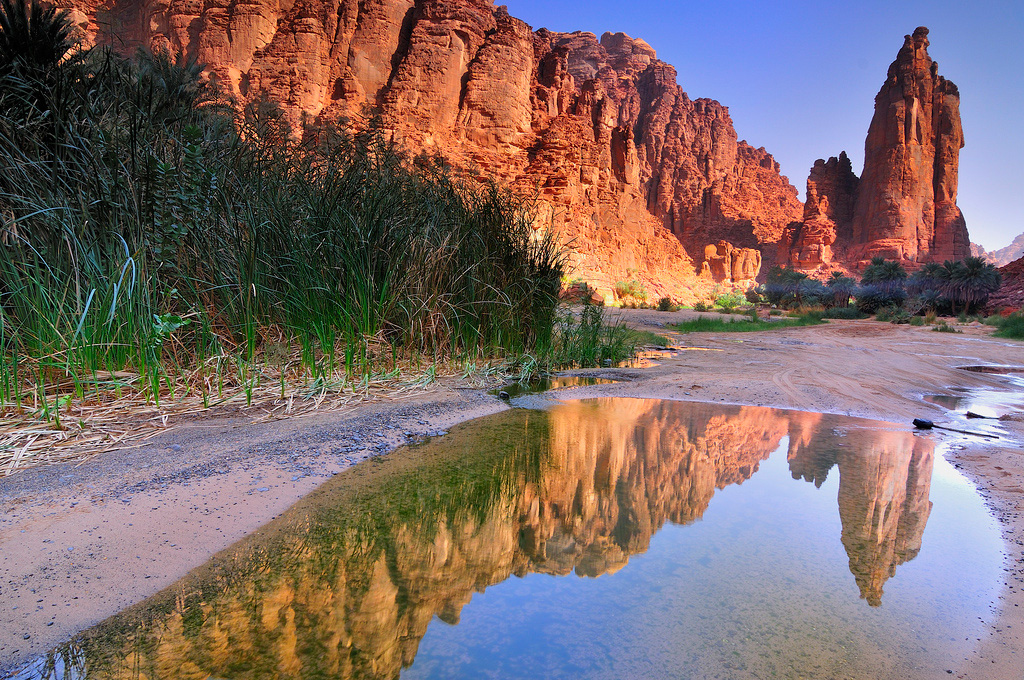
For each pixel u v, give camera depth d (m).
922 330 22.23
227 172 4.25
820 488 2.79
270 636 1.50
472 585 1.80
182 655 1.42
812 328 21.72
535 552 2.05
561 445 3.41
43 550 1.82
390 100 43.97
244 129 4.71
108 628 1.52
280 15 43.72
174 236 3.72
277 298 4.34
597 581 1.84
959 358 10.66
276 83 41.75
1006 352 12.52
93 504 2.13
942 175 121.56
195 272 3.94
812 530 2.28
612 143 73.56
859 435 3.90
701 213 119.25
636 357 8.53
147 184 3.59
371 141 5.40
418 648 1.45
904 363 9.15
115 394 3.28
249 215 4.10
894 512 2.49
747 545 2.13
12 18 4.04
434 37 45.50
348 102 41.66
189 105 4.66
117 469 2.42
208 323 3.83
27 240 3.27
